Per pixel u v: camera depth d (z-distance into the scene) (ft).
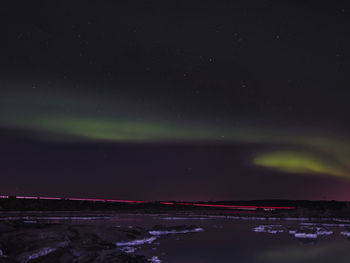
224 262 51.11
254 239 72.28
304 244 66.39
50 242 47.47
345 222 111.65
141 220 116.88
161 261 50.11
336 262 52.11
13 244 46.39
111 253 47.21
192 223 109.40
